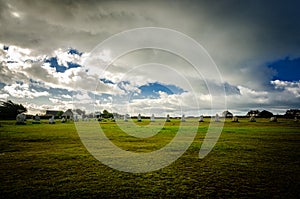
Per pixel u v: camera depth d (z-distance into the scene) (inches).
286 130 1023.0
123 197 271.3
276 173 368.2
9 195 273.4
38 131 940.6
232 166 410.3
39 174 354.0
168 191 290.4
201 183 320.5
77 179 333.4
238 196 277.1
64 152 516.4
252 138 768.3
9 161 431.2
